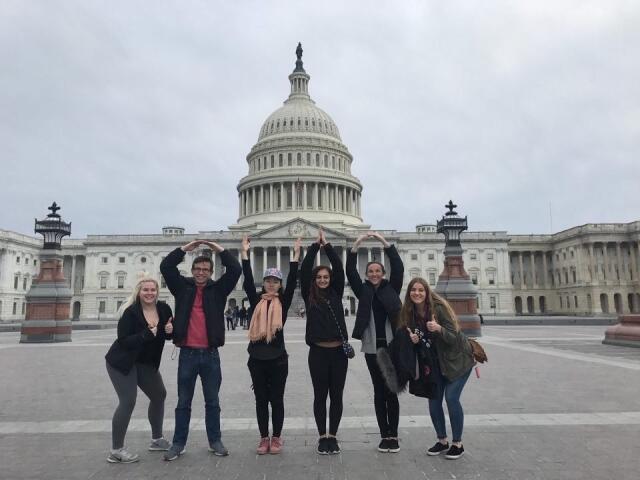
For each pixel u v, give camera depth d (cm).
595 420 969
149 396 805
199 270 818
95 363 1983
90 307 10644
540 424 942
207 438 857
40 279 3153
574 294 10838
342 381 805
